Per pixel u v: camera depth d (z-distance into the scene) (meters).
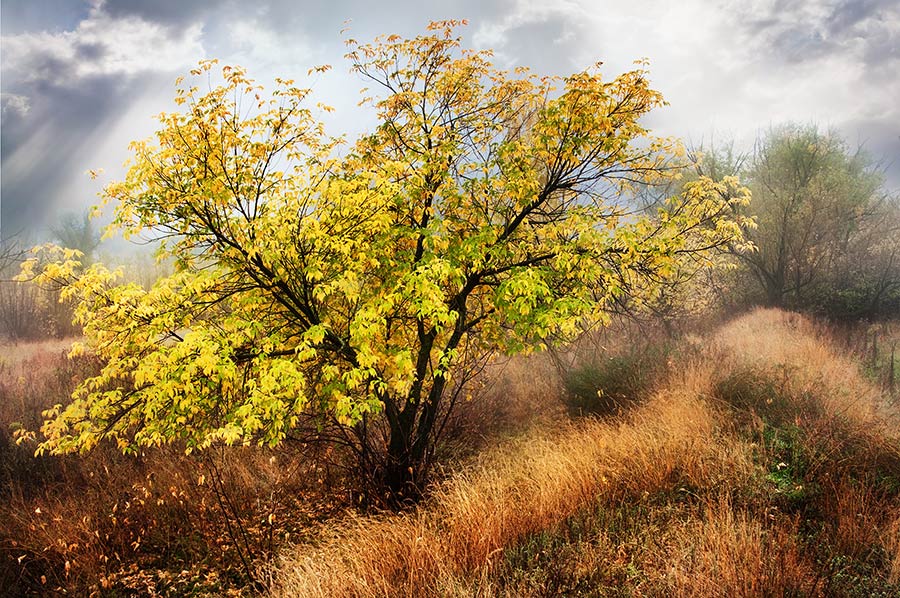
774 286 15.06
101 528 5.73
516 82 6.45
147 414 4.76
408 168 5.84
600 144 5.91
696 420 6.27
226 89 4.96
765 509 4.47
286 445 7.19
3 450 7.06
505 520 4.72
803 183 15.70
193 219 5.06
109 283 5.16
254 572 5.07
